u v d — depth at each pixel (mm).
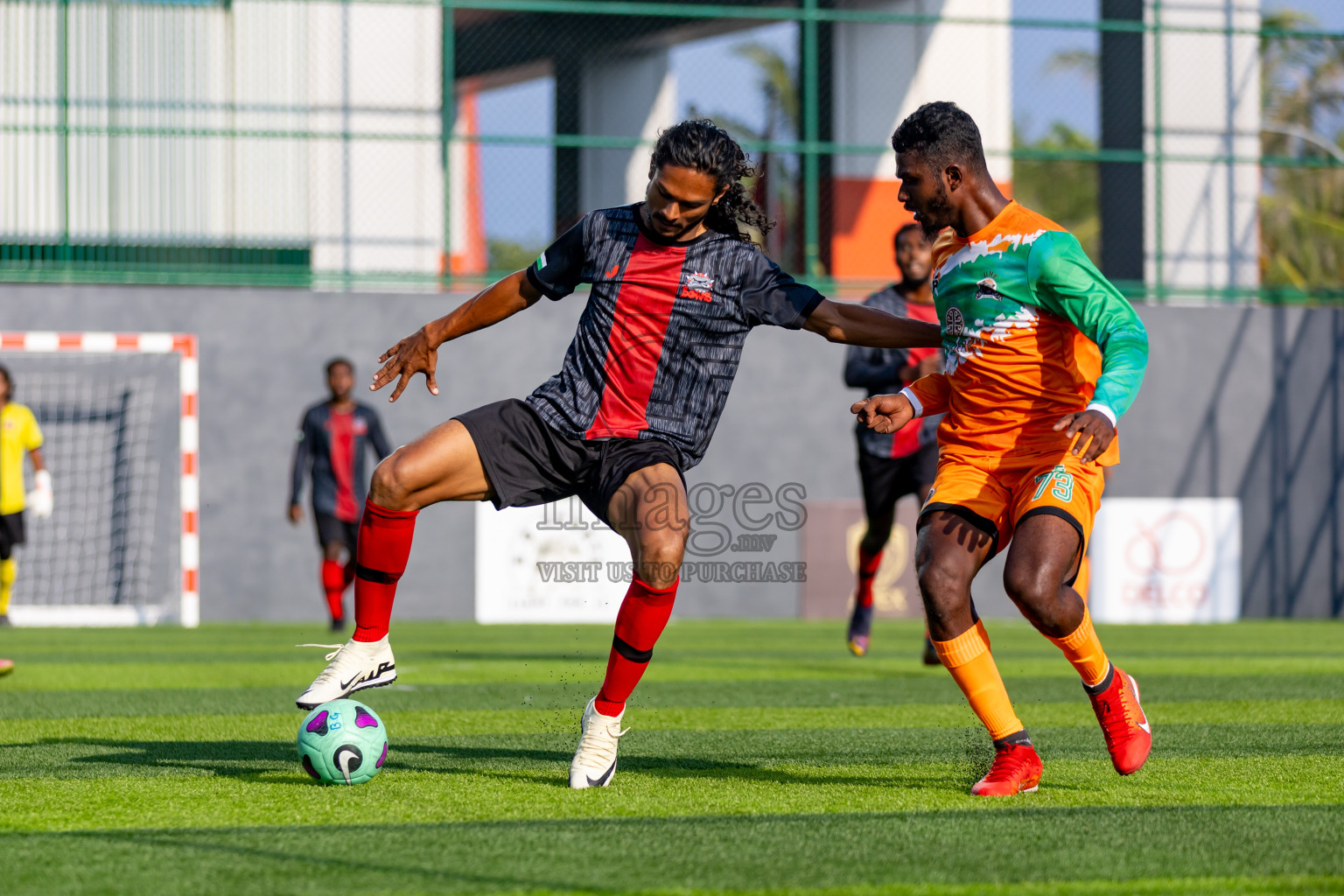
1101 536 48812
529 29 71750
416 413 47438
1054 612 12453
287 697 22422
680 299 13289
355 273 48031
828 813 12203
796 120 58719
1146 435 50719
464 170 52906
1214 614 49625
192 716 19812
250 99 50812
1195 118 55594
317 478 39844
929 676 26984
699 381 13523
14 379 45812
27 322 46094
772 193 52688
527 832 11281
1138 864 10195
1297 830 11500
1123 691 13250
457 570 47031
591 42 71562
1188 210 54438
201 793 13172
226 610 46625
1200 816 12070
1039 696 23156
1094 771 14836
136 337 45531
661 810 12312
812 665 29562
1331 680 26172
